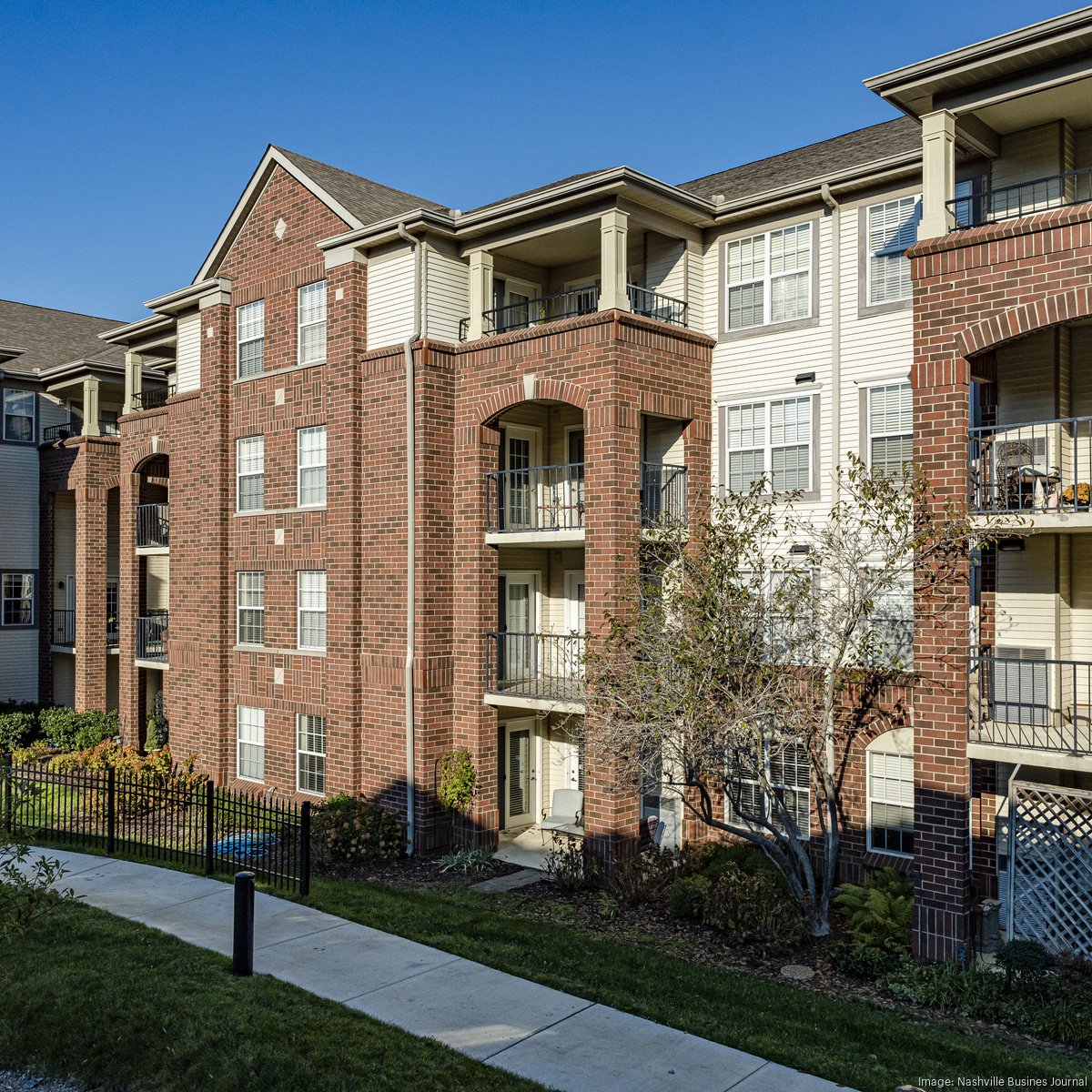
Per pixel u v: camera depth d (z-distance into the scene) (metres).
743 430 18.22
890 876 14.32
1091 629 14.48
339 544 20.33
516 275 20.45
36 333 35.38
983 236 12.72
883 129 20.02
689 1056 9.53
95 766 23.67
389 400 19.55
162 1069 9.19
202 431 24.09
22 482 31.73
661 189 17.00
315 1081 8.84
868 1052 9.79
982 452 13.59
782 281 17.84
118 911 13.75
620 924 14.37
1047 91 13.19
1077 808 12.43
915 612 13.02
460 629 19.17
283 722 21.88
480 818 18.78
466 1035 9.91
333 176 22.00
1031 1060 9.76
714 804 17.91
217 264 23.80
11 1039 9.86
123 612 27.75
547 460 20.97
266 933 12.99
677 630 13.89
